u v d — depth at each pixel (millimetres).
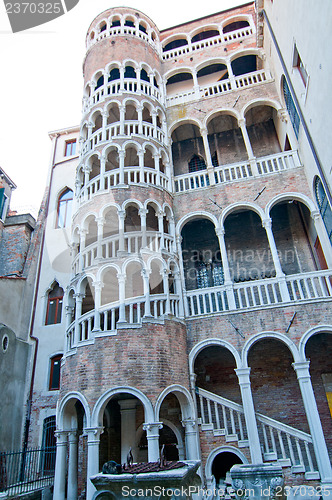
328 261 14867
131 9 23297
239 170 19453
